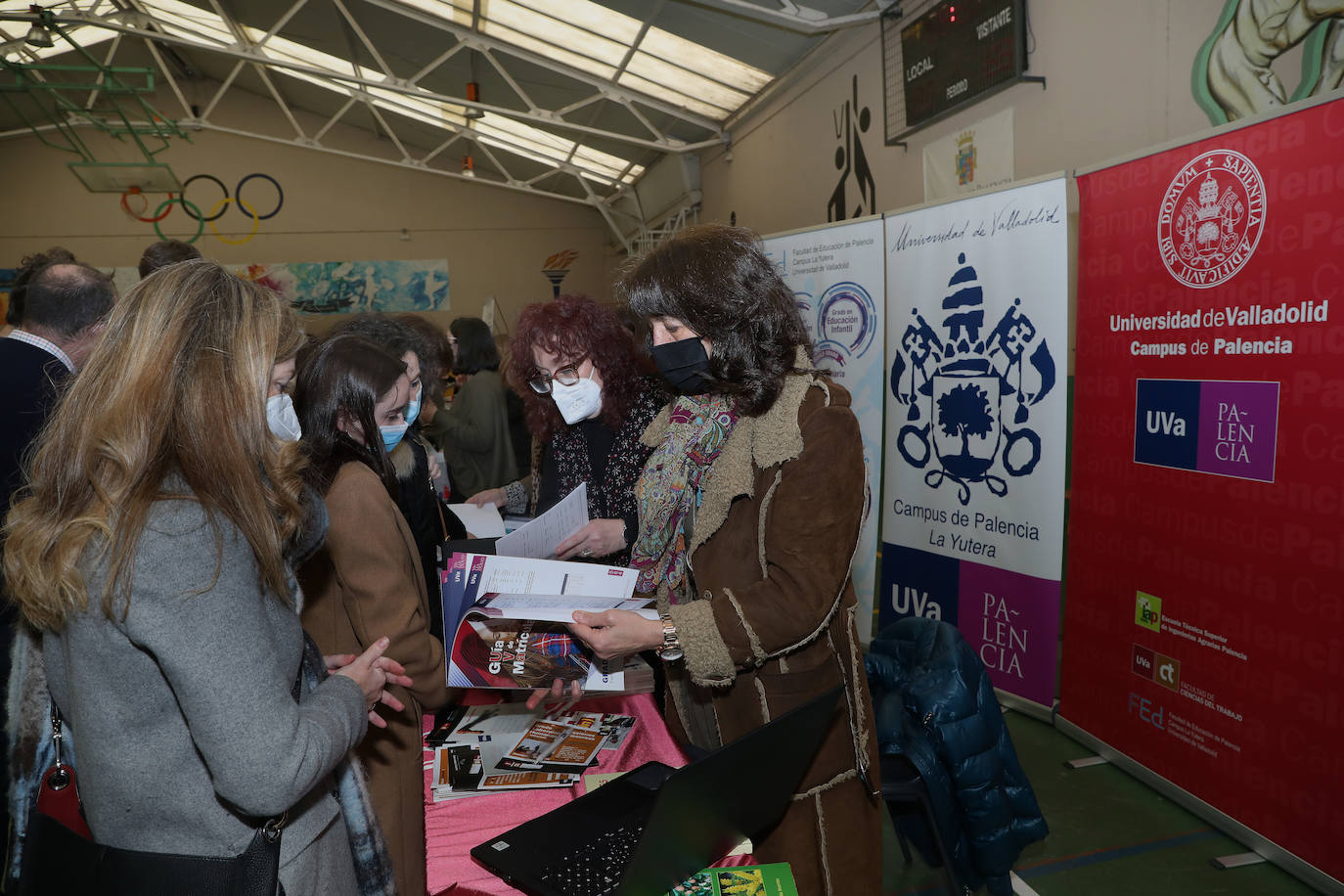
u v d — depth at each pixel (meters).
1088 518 2.77
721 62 6.42
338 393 1.16
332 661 1.05
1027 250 2.88
